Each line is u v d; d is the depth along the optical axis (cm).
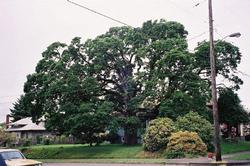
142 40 4316
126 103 4325
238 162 2497
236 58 4597
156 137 3441
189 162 2669
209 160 2808
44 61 4450
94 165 2886
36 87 4481
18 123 8212
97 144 4591
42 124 7975
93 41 4303
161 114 3844
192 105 3778
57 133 4634
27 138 7200
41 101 4353
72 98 4191
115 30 4503
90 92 4112
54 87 4131
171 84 3941
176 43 4003
